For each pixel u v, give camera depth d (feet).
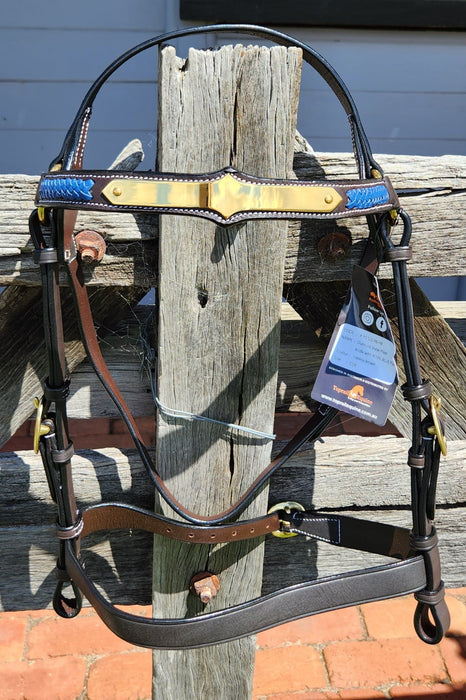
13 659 5.70
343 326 3.18
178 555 3.73
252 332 3.31
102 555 3.92
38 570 3.97
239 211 2.70
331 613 6.26
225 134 2.95
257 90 2.90
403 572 3.38
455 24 7.98
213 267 3.17
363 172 3.05
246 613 3.31
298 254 3.34
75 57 8.17
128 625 3.28
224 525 3.53
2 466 3.74
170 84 2.87
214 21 7.70
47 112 8.39
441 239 3.44
